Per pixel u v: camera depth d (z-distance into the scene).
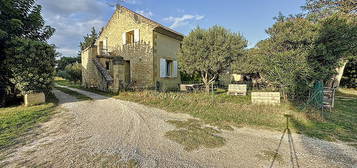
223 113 5.80
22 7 7.74
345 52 6.48
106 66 16.48
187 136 3.90
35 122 4.86
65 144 3.41
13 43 6.41
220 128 4.55
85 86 16.73
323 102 6.85
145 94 9.15
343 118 5.54
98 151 3.12
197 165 2.68
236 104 7.10
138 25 14.27
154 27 13.09
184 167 2.61
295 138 3.87
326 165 2.73
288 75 6.82
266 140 3.76
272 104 6.93
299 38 6.46
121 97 9.58
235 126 4.71
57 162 2.71
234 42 9.48
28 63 6.84
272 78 7.55
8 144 3.38
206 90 10.80
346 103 8.77
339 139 3.84
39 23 8.30
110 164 2.66
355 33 6.08
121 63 11.55
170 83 15.34
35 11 8.19
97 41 19.00
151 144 3.47
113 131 4.22
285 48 7.14
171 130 4.33
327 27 6.20
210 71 10.98
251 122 4.95
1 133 3.95
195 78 17.25
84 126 4.59
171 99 8.00
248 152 3.16
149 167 2.60
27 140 3.59
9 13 7.08
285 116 5.38
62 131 4.18
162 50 14.27
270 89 10.20
